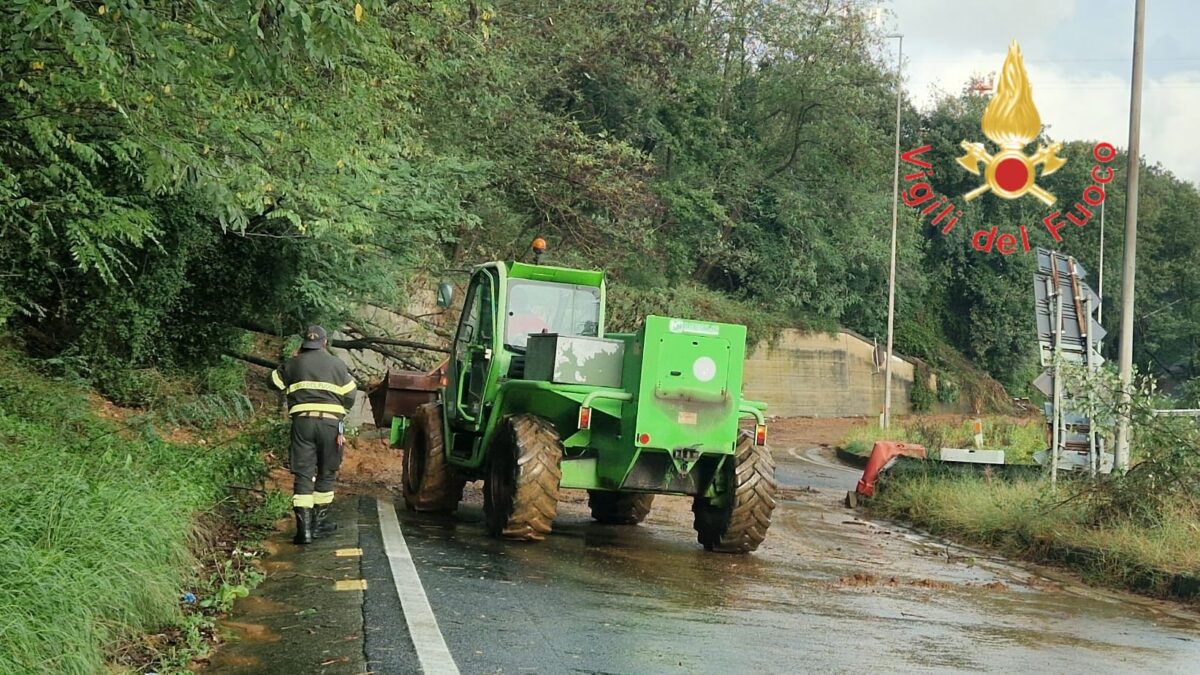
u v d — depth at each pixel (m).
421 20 14.71
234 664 6.19
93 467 8.69
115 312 16.47
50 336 16.88
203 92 10.34
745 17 49.62
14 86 9.55
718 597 8.86
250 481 11.71
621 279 36.47
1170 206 78.75
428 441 13.05
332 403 10.52
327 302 18.89
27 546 6.18
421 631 6.88
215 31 9.05
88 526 6.79
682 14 45.06
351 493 14.80
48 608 5.55
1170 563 11.17
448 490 13.07
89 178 13.62
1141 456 13.52
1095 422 14.41
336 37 7.80
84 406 13.69
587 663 6.35
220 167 11.34
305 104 12.40
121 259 16.19
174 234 16.67
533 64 27.17
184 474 10.15
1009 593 10.40
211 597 7.64
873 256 54.00
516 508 10.89
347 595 7.91
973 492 15.88
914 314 65.19
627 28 34.41
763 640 7.27
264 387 22.23
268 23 8.01
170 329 18.48
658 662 6.46
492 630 7.05
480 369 12.62
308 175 13.16
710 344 11.12
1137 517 12.77
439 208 19.06
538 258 13.02
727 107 51.16
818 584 10.01
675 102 44.44
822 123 51.31
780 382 52.75
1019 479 16.23
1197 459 12.88
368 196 14.13
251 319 20.09
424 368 22.28
